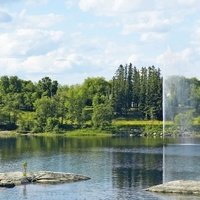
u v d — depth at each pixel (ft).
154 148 606.55
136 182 353.10
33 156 514.68
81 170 410.93
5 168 424.87
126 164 448.24
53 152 554.46
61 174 360.28
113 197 303.68
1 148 606.55
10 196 305.94
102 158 495.00
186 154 533.96
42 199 298.97
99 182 351.87
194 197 300.61
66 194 311.88
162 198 298.56
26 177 349.20
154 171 406.21
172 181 329.93
